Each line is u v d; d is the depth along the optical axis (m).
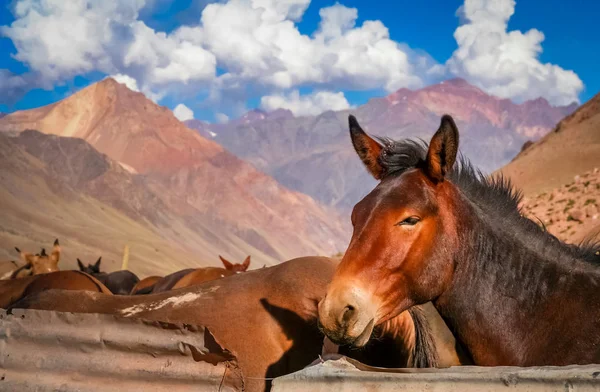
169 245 166.88
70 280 7.98
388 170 4.78
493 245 4.64
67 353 5.70
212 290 6.21
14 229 97.06
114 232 144.00
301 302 5.84
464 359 4.88
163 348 5.41
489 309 4.57
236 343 5.80
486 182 4.94
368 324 4.34
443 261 4.52
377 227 4.45
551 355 4.40
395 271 4.43
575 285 4.52
